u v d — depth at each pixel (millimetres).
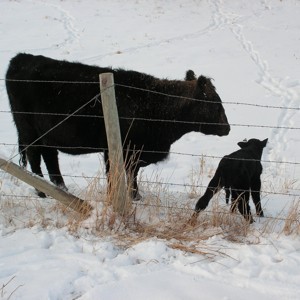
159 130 5379
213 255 3951
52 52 15562
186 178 7008
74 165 7480
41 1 25203
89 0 26047
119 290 3357
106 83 4184
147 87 5301
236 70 14227
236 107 11125
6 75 5664
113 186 4445
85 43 17062
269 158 8172
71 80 5273
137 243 4113
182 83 5449
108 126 4324
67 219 4578
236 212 4777
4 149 7906
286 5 25719
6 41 16750
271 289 3424
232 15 23719
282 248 4102
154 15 23047
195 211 4586
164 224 4512
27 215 4688
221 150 8617
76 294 3312
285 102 11508
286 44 17688
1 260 3721
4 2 24328
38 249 3928
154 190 5609
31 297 3205
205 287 3441
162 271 3645
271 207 5617
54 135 5539
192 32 19750
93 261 3750
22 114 5648
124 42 17438
